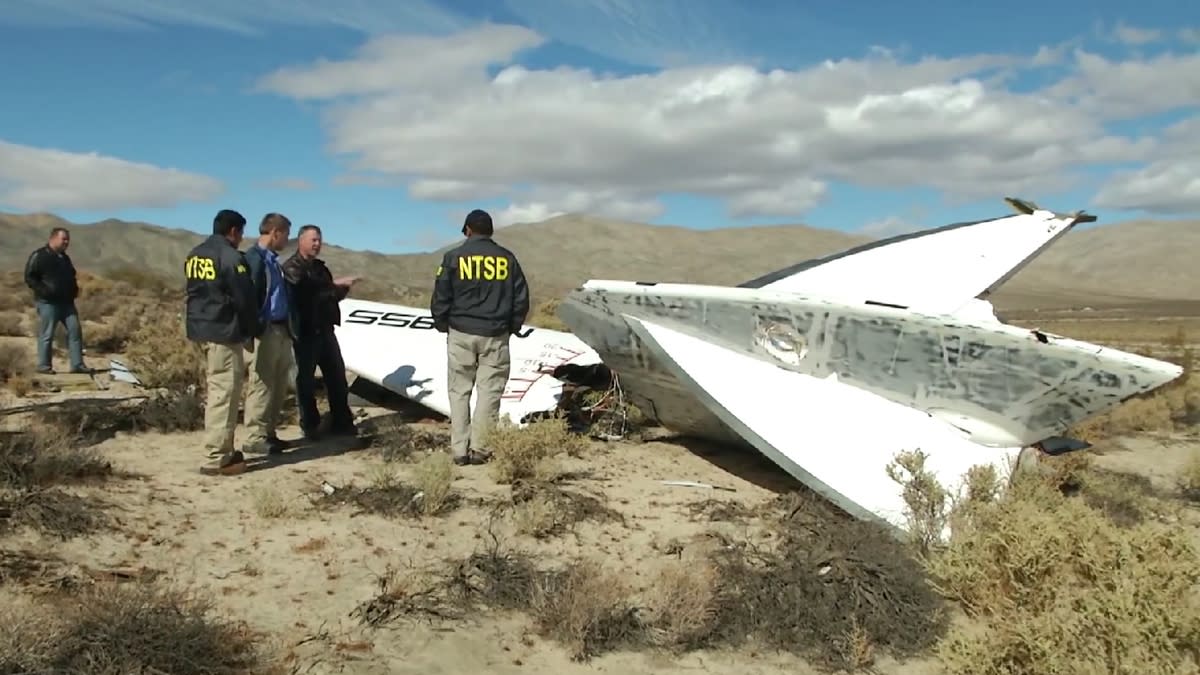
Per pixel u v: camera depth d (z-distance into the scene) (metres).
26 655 3.35
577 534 5.61
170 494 5.93
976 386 6.23
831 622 4.37
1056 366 5.89
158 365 10.27
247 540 5.16
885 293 7.30
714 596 4.57
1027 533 4.42
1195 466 8.27
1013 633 3.75
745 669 4.07
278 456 7.34
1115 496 7.25
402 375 9.63
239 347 6.57
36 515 4.96
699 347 7.12
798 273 7.73
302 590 4.52
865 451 6.18
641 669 4.00
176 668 3.49
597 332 7.78
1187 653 3.68
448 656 3.95
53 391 10.17
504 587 4.60
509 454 6.76
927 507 5.47
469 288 7.20
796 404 6.61
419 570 4.86
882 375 6.55
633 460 7.76
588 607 4.27
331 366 8.23
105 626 3.57
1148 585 3.73
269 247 7.24
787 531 5.61
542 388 8.84
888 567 4.74
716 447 8.34
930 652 4.27
